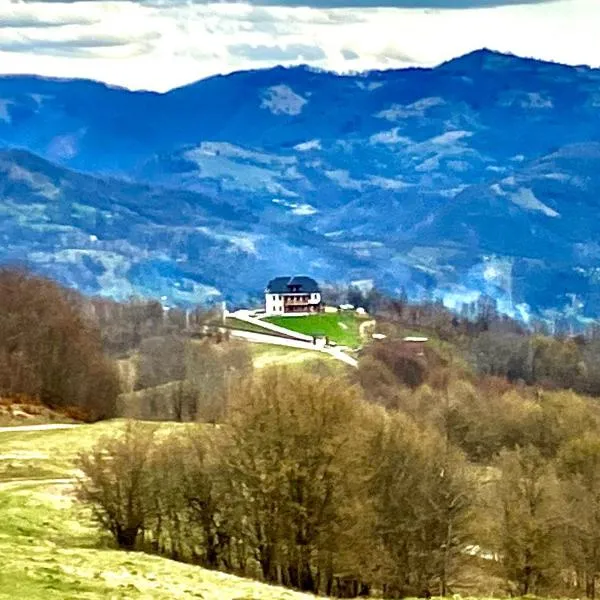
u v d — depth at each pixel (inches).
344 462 5315.0
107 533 5305.1
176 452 5467.5
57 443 7755.9
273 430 5280.5
